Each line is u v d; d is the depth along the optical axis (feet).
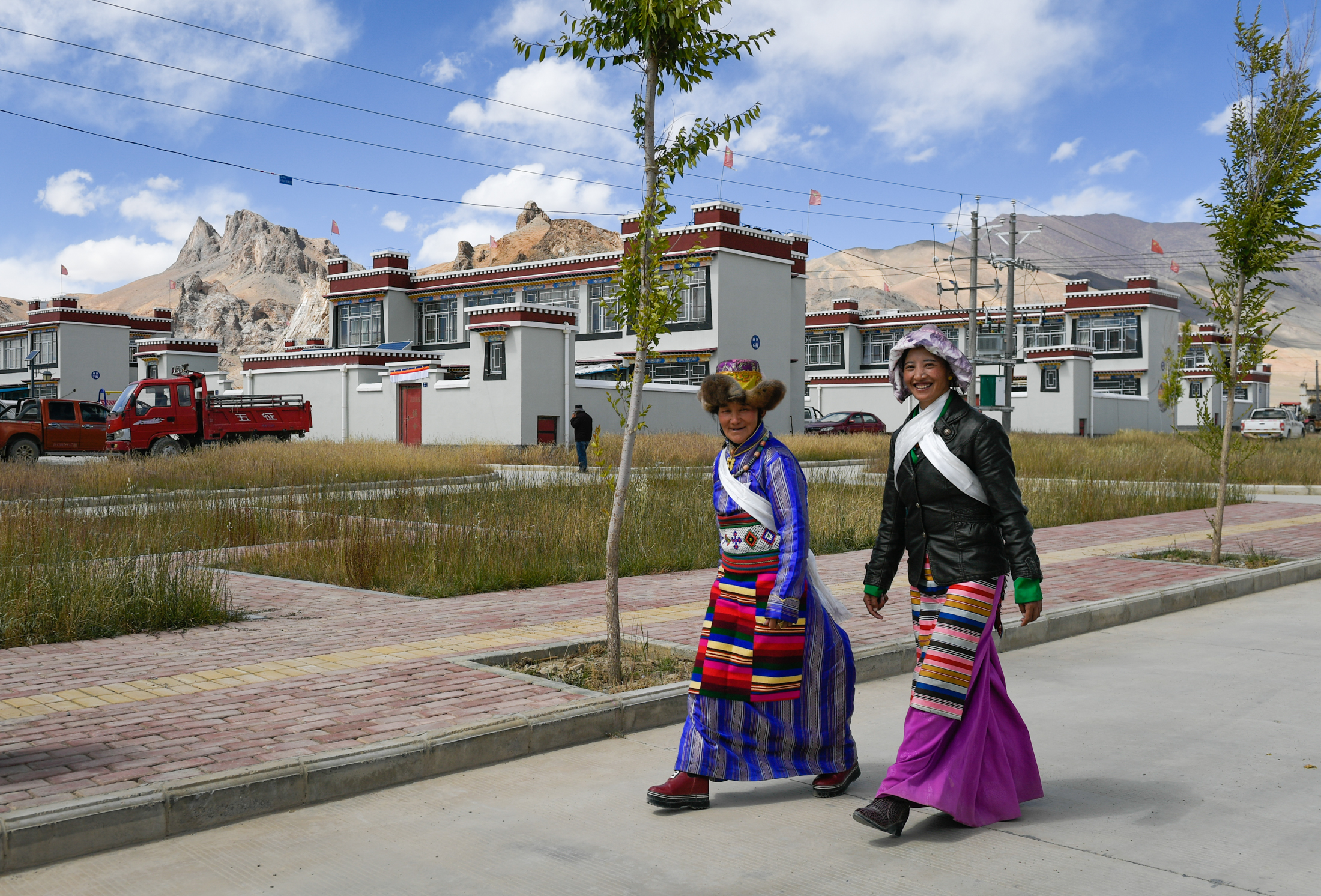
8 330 190.19
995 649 13.38
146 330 191.83
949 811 12.62
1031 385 166.91
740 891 11.31
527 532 38.04
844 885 11.43
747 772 13.80
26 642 22.84
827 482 58.03
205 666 20.42
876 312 214.07
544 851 12.53
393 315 166.30
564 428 113.91
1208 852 12.24
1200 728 17.63
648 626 24.61
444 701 17.65
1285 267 36.17
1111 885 11.30
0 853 11.87
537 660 21.35
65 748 15.02
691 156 19.98
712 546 37.76
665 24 19.08
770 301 140.67
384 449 84.23
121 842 12.66
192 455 74.69
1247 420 145.48
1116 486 61.36
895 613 26.78
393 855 12.43
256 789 13.73
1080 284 194.90
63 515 36.60
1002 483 12.54
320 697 17.97
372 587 31.50
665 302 19.51
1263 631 26.48
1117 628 27.17
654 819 13.64
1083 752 16.38
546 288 155.74
